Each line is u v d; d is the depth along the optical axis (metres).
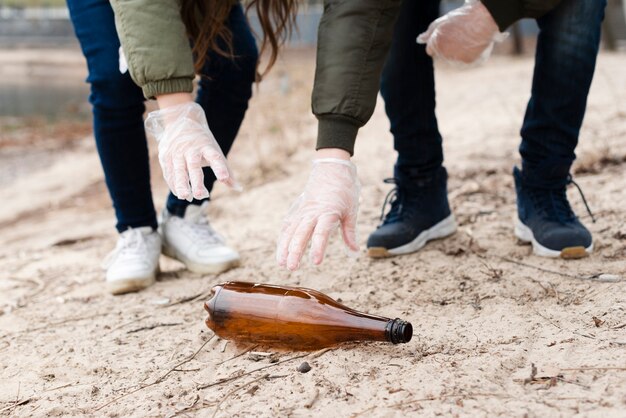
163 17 1.98
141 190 2.76
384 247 2.64
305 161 5.21
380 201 3.67
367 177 4.33
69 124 10.84
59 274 3.21
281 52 2.64
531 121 2.45
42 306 2.73
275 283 2.55
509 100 6.71
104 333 2.30
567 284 2.19
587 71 2.32
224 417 1.61
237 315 1.89
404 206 2.68
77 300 2.75
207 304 1.94
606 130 4.42
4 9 31.58
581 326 1.86
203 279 2.76
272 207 3.96
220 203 4.27
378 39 1.88
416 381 1.64
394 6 1.90
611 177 3.36
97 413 1.74
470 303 2.13
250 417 1.59
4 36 28.66
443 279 2.35
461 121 5.92
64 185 6.68
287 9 2.28
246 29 2.66
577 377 1.60
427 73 2.56
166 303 2.54
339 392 1.65
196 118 1.93
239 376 1.81
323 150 1.85
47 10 32.00
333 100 1.84
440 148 2.69
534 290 2.17
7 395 1.92
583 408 1.46
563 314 1.96
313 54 16.61
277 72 11.66
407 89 2.55
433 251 2.66
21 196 6.33
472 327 1.94
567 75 2.32
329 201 1.75
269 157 5.56
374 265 2.60
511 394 1.55
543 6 2.14
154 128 1.96
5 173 7.53
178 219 2.90
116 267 2.72
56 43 27.92
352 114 1.84
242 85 2.69
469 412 1.49
